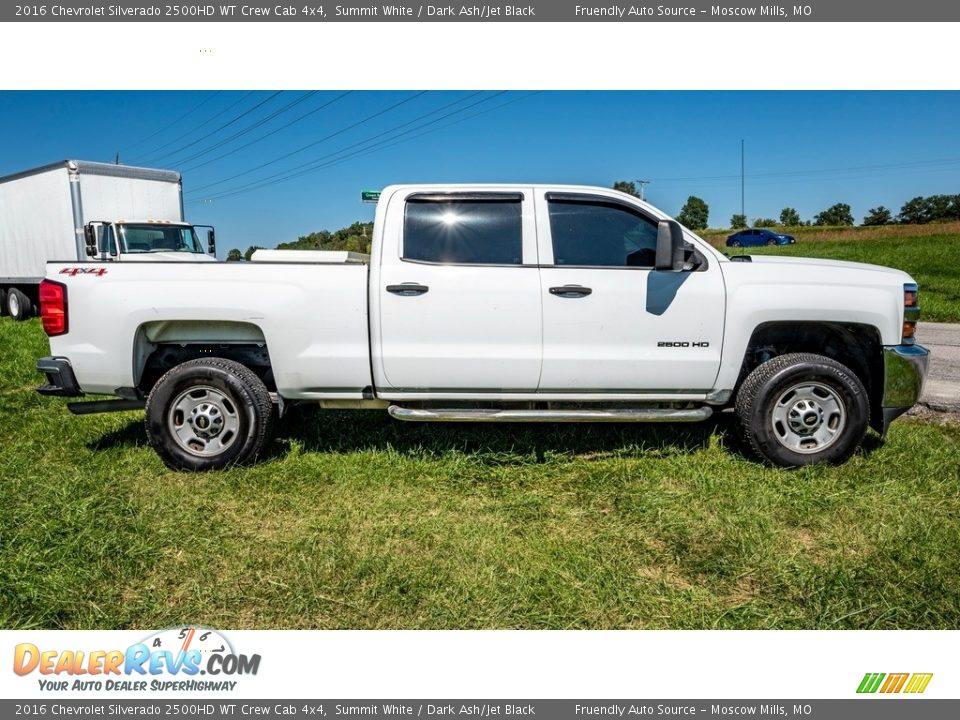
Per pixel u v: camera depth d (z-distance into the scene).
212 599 2.87
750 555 3.18
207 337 4.37
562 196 4.21
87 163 13.43
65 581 2.95
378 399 4.36
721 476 4.09
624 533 3.42
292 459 4.45
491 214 4.20
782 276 4.20
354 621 2.75
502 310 4.11
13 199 14.98
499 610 2.78
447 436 4.77
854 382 4.15
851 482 4.00
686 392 4.27
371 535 3.43
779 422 4.23
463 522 3.56
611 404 4.39
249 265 4.17
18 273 15.33
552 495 3.93
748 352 4.65
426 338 4.13
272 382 4.84
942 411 5.61
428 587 2.94
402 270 4.12
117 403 4.41
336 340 4.18
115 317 4.16
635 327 4.14
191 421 4.27
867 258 28.89
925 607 2.77
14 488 3.91
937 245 33.50
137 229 13.67
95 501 3.75
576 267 4.15
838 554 3.18
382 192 4.25
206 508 3.73
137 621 2.75
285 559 3.17
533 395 4.25
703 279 4.16
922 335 10.47
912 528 3.40
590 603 2.83
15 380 7.31
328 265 4.16
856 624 2.70
